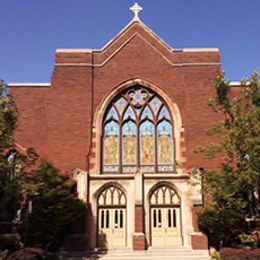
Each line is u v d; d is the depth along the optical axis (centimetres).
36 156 2270
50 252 2248
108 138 2686
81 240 2292
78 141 2603
